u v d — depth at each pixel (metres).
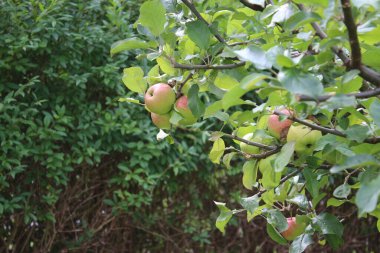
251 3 1.67
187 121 1.61
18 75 3.32
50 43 3.27
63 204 3.60
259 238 4.31
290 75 1.08
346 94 1.21
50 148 3.23
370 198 1.03
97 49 3.35
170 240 4.00
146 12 1.49
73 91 3.34
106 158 3.61
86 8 3.34
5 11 3.14
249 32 2.13
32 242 3.70
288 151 1.45
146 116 3.45
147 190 3.72
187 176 3.87
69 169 3.29
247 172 1.72
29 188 3.46
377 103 1.24
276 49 1.24
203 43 1.53
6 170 3.29
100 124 3.37
